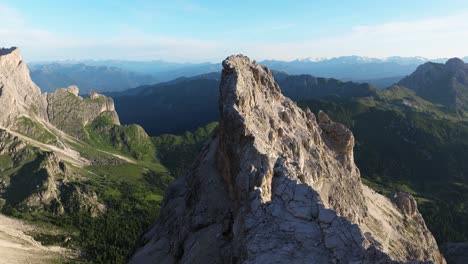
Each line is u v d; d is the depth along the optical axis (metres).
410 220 130.25
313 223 39.28
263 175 49.41
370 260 33.00
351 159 117.38
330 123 120.56
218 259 51.50
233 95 70.75
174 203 92.69
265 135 71.69
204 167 81.50
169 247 76.25
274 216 40.84
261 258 34.84
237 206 53.47
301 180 58.31
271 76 103.69
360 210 101.69
